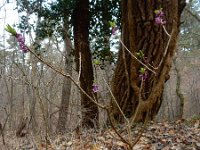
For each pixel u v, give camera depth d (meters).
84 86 12.99
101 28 14.24
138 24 8.63
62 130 6.89
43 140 4.44
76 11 13.85
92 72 13.38
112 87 8.74
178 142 5.56
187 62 38.41
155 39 8.45
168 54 8.26
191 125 7.23
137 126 7.24
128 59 8.65
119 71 8.75
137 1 8.72
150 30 8.52
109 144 5.29
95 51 13.88
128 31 8.88
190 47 28.77
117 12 14.30
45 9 14.12
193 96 37.31
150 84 8.10
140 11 8.65
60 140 5.51
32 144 4.51
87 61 13.38
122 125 6.97
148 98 8.01
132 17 8.69
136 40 8.62
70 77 2.29
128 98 8.38
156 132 6.37
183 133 6.23
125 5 9.17
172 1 8.63
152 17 8.53
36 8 14.17
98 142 5.43
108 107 2.49
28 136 4.76
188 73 41.34
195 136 5.94
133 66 8.40
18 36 2.13
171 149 5.12
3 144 4.41
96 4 14.27
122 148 5.10
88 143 5.39
